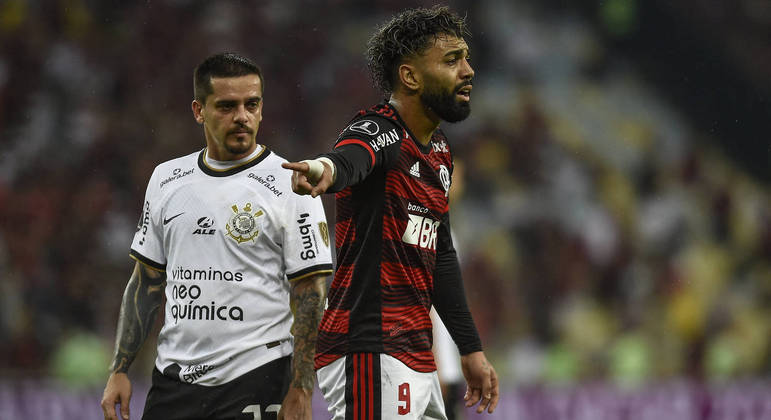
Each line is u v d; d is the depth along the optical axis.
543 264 47.62
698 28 64.81
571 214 51.19
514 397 29.59
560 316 45.34
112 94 46.94
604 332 44.91
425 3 57.84
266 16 51.31
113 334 37.19
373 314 11.44
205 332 13.30
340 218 11.77
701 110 63.94
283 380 13.48
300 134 49.41
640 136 60.03
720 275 51.19
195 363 13.38
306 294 13.32
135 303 14.02
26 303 36.56
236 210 13.39
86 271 38.78
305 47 51.31
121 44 48.53
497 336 43.31
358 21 55.81
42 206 40.50
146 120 46.06
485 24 60.62
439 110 11.72
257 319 13.34
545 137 54.41
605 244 49.88
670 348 44.94
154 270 13.99
